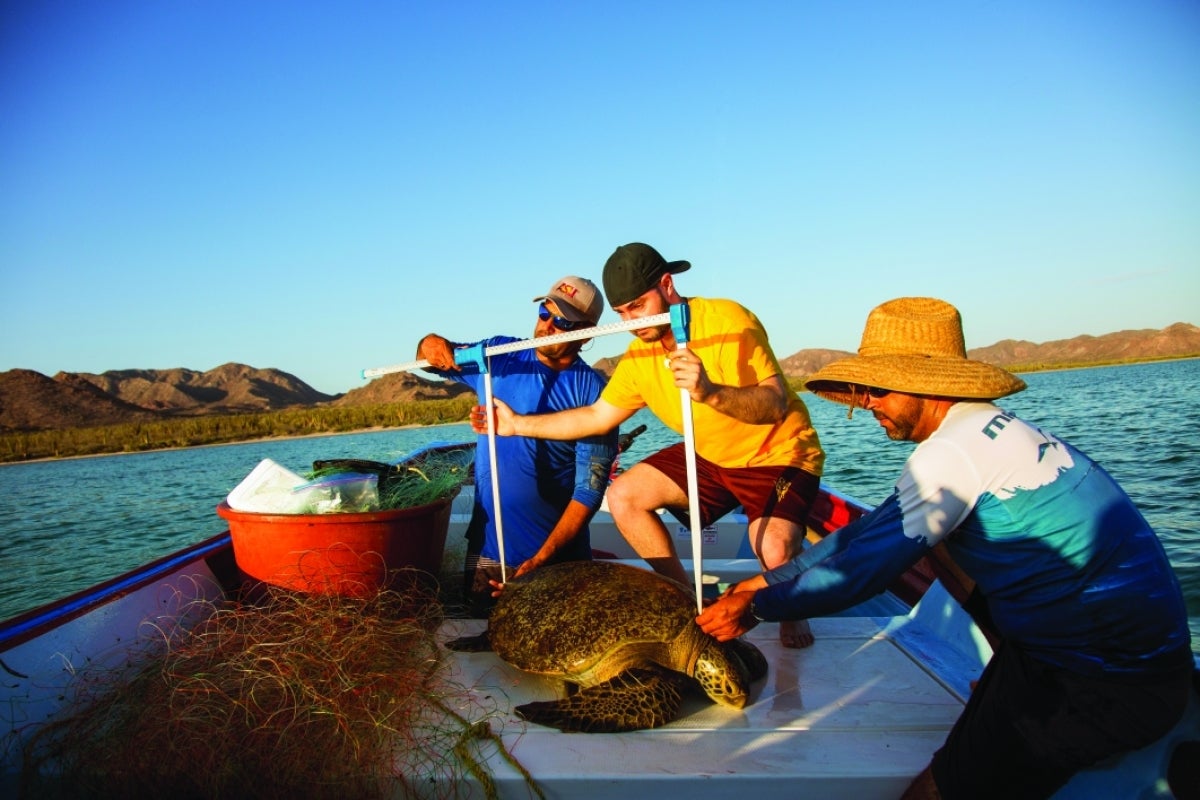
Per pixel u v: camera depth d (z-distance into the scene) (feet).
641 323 8.63
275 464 10.93
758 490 10.48
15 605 28.99
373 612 9.50
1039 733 5.72
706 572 13.76
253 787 6.67
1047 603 5.74
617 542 18.45
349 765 6.81
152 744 6.94
